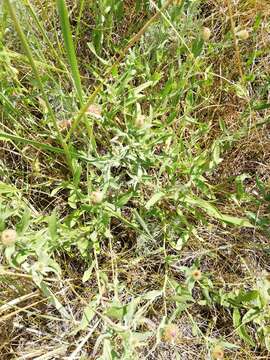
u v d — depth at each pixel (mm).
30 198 433
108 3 417
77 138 414
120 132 374
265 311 369
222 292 394
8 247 297
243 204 453
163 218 418
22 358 384
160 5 406
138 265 433
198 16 496
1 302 361
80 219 430
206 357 415
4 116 423
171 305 429
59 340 399
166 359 422
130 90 400
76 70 304
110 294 426
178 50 404
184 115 408
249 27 491
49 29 444
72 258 431
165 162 388
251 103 438
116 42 473
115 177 423
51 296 345
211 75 436
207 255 447
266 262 452
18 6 365
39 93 390
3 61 358
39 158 442
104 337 332
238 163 478
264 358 425
